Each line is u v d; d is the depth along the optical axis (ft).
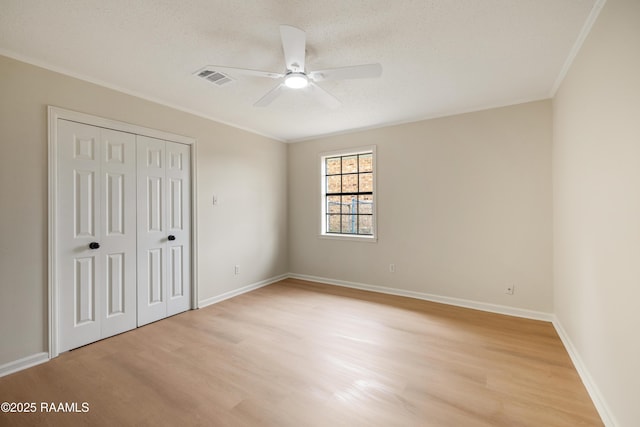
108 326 8.96
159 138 10.32
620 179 4.95
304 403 5.92
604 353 5.58
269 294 13.37
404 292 12.99
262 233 14.78
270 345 8.43
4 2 5.27
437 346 8.32
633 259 4.54
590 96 6.23
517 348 8.17
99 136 8.76
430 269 12.31
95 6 5.46
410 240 12.76
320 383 6.59
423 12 5.70
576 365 7.19
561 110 8.67
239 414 5.62
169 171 10.66
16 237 7.17
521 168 10.41
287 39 5.74
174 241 10.82
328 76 6.92
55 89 7.83
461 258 11.60
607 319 5.46
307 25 6.12
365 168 14.44
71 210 8.16
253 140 14.24
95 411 5.73
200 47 6.98
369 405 5.85
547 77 8.54
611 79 5.23
